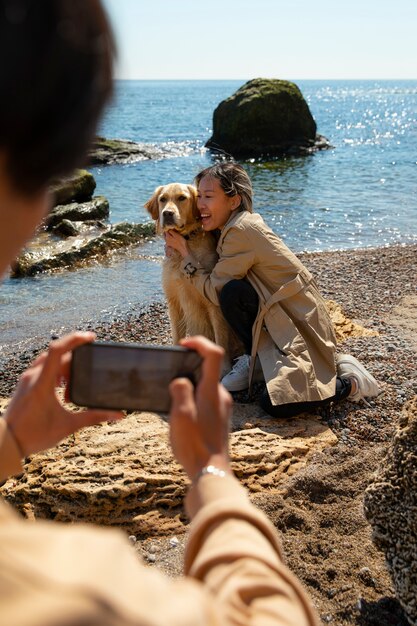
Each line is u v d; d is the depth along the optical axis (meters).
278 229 14.70
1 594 0.48
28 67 0.59
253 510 0.85
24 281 10.71
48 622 0.46
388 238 13.94
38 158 0.62
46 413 1.04
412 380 5.75
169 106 85.25
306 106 28.27
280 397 4.94
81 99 0.62
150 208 6.22
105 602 0.49
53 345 1.03
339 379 5.35
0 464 1.01
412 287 9.45
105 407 1.04
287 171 23.16
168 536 3.94
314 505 4.14
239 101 27.55
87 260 11.97
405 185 20.45
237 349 6.12
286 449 4.55
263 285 5.32
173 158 27.64
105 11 0.64
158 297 9.72
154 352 1.04
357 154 28.34
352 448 4.66
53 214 13.60
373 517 3.08
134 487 4.02
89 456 4.36
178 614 0.54
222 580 0.74
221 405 0.94
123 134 40.41
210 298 5.51
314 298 5.38
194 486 0.89
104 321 8.63
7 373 6.90
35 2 0.59
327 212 16.45
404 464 3.02
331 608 3.26
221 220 5.54
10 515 0.59
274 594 0.72
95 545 0.56
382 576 3.46
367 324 7.65
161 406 1.04
